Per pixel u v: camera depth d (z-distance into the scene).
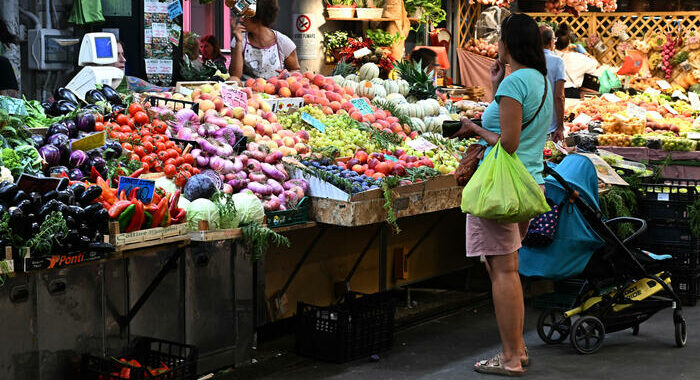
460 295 7.18
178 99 6.19
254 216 4.92
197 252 4.70
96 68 6.43
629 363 5.37
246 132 5.80
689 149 7.88
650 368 5.27
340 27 10.70
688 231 6.93
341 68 8.21
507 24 4.92
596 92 12.34
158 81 7.25
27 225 3.79
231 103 6.16
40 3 7.86
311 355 5.40
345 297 5.77
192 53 8.04
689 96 11.89
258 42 7.86
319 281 5.93
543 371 5.20
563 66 7.25
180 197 4.85
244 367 5.19
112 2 7.33
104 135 4.82
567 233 5.49
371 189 5.41
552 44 7.43
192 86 6.76
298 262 5.73
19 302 3.86
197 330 4.74
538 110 4.88
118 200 4.31
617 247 5.57
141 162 4.98
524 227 5.16
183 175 4.97
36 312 3.94
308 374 5.09
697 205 6.83
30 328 3.92
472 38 12.73
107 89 5.57
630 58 13.08
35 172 4.43
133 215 4.18
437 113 7.78
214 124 5.71
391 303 5.57
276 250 5.55
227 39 10.38
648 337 5.98
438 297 7.11
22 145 4.59
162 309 4.57
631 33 13.84
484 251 4.92
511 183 4.72
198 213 4.67
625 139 8.17
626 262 5.62
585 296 5.75
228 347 4.93
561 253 5.51
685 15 13.66
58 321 4.05
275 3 7.80
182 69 7.33
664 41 13.11
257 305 5.16
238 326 4.97
